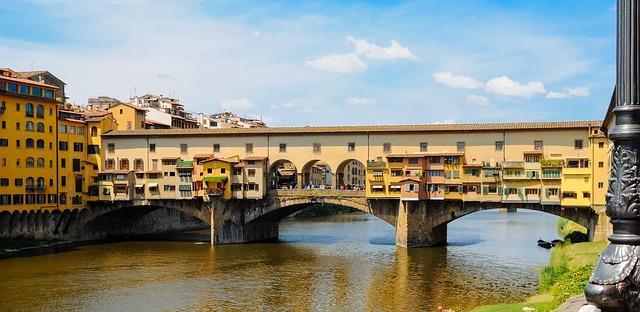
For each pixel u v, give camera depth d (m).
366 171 84.88
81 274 63.03
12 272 64.31
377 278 58.81
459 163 81.31
